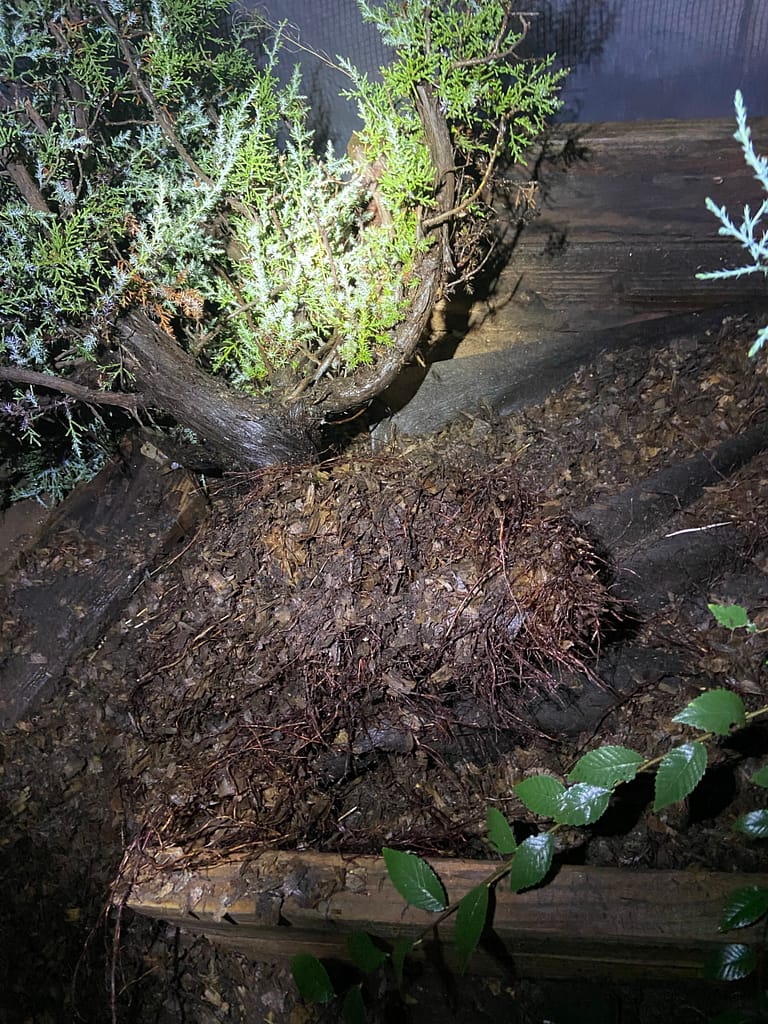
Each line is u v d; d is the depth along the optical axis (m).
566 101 3.15
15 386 2.63
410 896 1.71
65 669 2.58
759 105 3.10
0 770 2.43
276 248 2.52
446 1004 1.99
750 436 2.60
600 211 3.00
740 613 1.64
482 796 2.15
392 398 2.95
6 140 2.34
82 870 2.24
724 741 2.06
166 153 2.71
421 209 2.48
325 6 2.98
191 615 2.55
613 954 1.77
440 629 2.22
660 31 3.01
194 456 2.80
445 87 2.41
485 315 3.23
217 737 2.32
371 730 2.22
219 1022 2.06
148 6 2.69
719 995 1.89
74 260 2.33
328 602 2.35
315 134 3.17
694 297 3.11
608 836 1.99
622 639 2.28
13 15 2.59
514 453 2.76
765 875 1.70
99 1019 2.07
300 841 2.07
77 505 2.87
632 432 2.73
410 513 2.43
